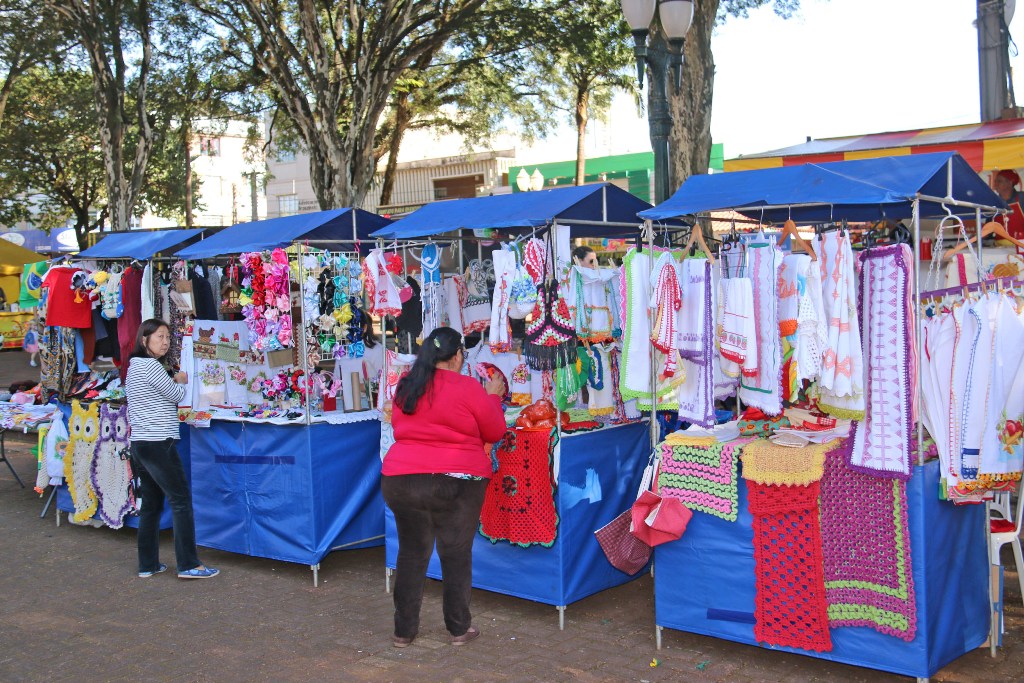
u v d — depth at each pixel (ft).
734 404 20.56
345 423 19.75
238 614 17.61
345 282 20.33
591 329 16.79
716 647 15.08
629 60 58.70
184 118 64.90
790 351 13.48
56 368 25.53
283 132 78.18
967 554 13.67
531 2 54.34
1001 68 28.48
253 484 20.26
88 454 23.79
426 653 15.20
